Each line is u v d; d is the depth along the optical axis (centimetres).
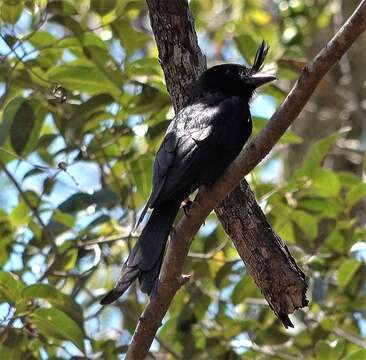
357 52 1673
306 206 1152
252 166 812
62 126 1129
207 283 1259
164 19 929
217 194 821
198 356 1189
